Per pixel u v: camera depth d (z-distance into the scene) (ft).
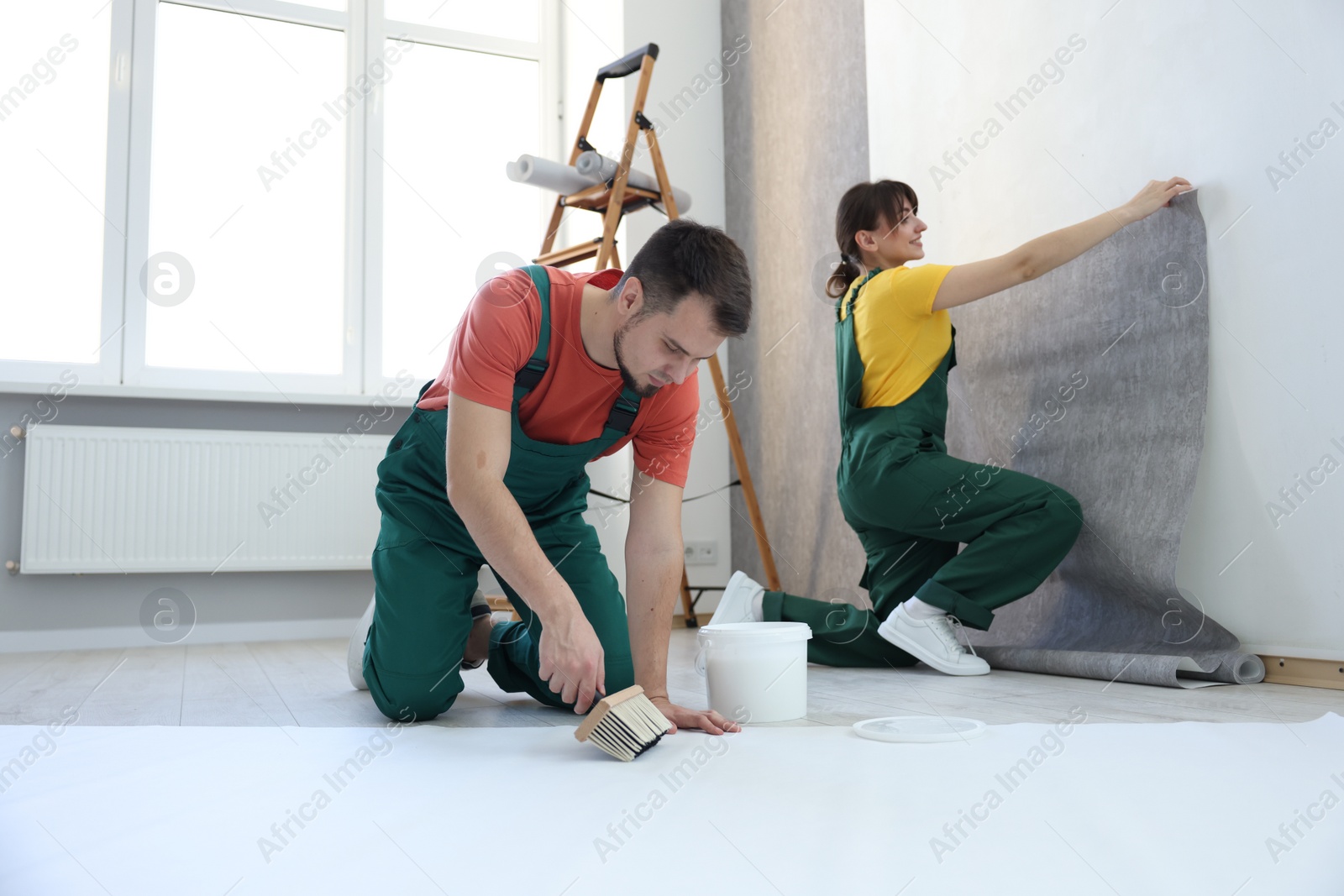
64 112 10.64
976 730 3.89
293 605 10.57
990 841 2.43
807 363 10.29
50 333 10.44
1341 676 5.21
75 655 8.77
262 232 11.32
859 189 7.36
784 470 10.66
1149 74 6.39
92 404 10.11
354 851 2.47
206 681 6.53
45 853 2.49
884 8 9.11
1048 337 7.13
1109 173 6.71
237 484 10.27
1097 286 6.74
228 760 3.64
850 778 3.16
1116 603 6.59
